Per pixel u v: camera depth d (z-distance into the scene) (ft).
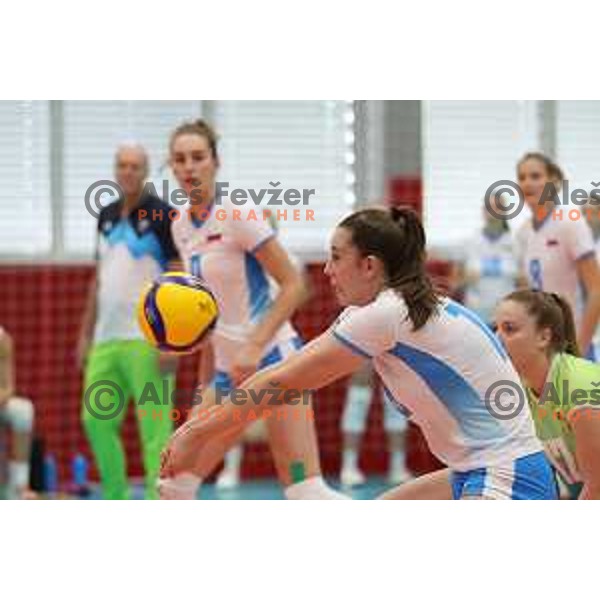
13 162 98.89
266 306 56.95
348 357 40.40
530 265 72.28
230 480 92.99
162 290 51.34
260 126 102.01
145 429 70.33
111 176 99.76
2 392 76.43
